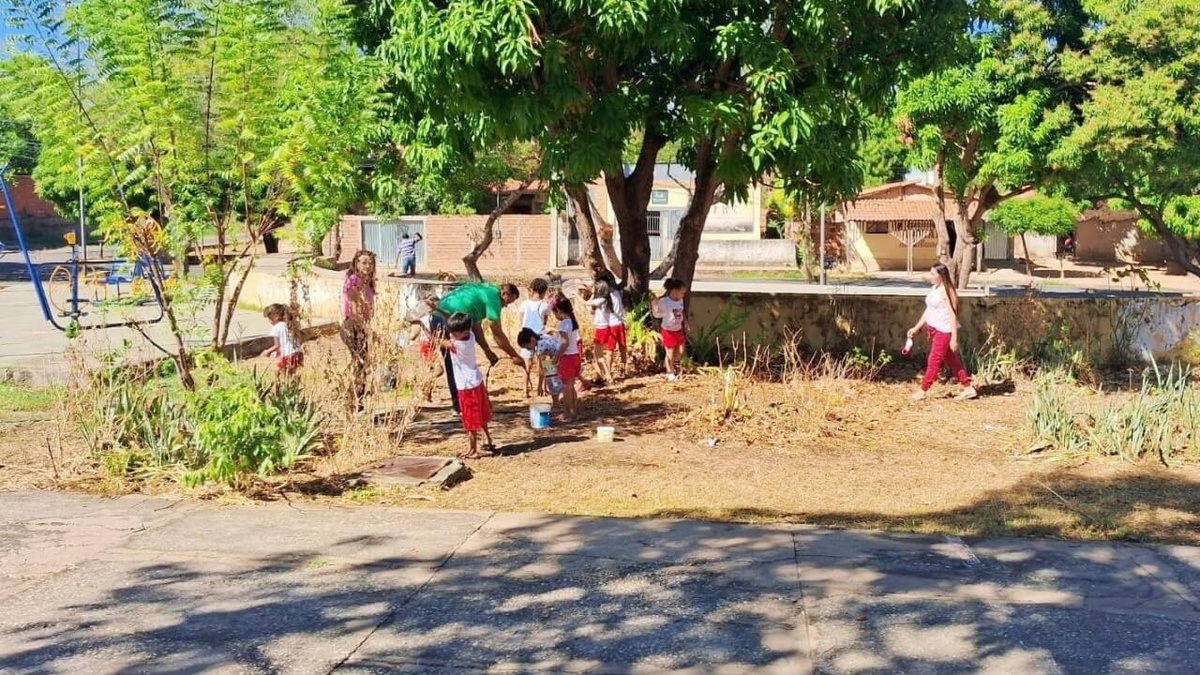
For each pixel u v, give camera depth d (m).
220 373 7.24
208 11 7.84
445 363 9.23
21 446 7.84
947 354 10.44
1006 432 8.87
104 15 7.54
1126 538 5.92
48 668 4.05
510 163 15.88
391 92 9.70
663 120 11.16
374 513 6.24
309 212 7.93
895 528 6.07
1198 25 16.67
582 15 8.64
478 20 7.98
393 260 38.22
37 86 7.55
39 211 43.75
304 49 8.10
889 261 42.03
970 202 25.83
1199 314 12.92
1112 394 10.63
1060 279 36.66
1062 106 18.55
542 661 4.18
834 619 4.63
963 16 10.29
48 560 5.35
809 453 8.02
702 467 7.50
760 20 9.76
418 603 4.79
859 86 10.12
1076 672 4.12
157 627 4.49
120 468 6.98
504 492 6.77
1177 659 4.25
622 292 12.38
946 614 4.70
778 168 10.30
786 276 36.12
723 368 11.85
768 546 5.66
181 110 7.71
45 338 14.30
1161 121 17.00
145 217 7.80
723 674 4.07
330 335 11.55
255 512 6.25
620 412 9.55
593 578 5.13
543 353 9.03
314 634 4.43
